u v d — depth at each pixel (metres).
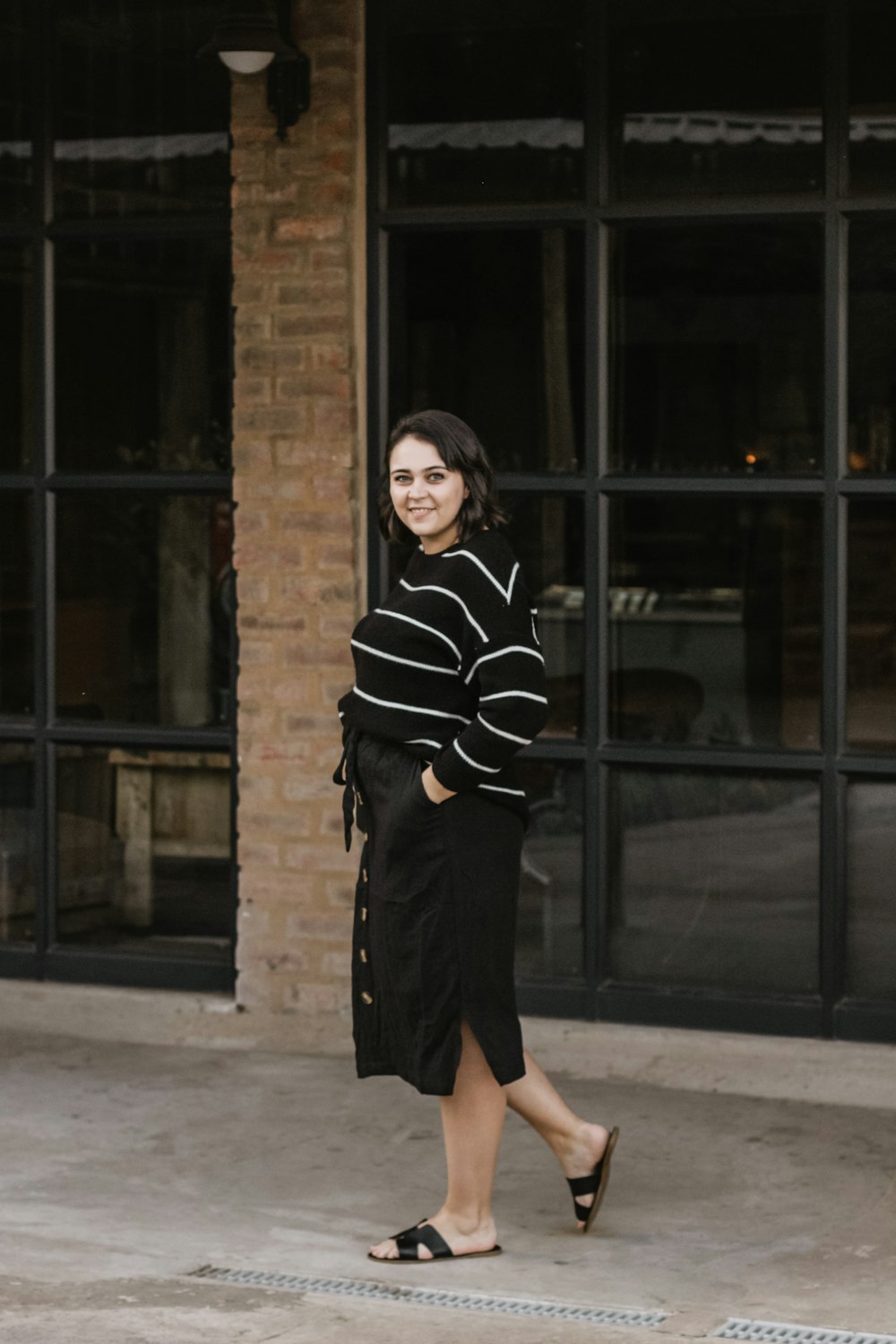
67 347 7.19
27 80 7.17
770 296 6.41
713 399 6.48
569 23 6.55
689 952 6.62
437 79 6.68
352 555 6.77
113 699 7.24
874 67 6.29
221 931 7.16
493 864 4.77
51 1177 5.59
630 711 6.63
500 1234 5.14
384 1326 4.38
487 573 4.70
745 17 6.39
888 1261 4.92
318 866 6.88
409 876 4.75
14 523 7.29
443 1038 4.77
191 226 7.02
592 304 6.56
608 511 6.59
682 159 6.48
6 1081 6.57
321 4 6.65
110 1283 4.70
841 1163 5.73
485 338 6.69
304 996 6.93
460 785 4.65
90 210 7.13
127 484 7.13
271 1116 6.18
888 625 6.34
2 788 7.36
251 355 6.81
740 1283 4.76
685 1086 6.47
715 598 6.52
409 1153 5.83
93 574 7.22
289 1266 4.88
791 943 6.50
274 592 6.85
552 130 6.60
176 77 7.02
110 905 7.29
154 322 7.09
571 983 6.71
